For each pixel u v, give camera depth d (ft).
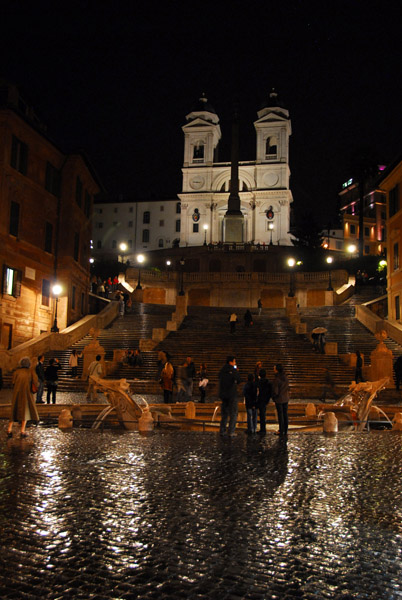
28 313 107.34
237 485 23.75
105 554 15.48
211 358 89.71
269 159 312.09
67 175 123.95
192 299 186.29
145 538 16.81
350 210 363.76
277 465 28.43
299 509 20.26
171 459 29.68
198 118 321.32
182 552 15.72
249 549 16.07
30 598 12.82
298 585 13.73
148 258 235.81
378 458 30.86
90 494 21.72
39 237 113.50
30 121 105.81
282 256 227.81
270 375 82.23
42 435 38.78
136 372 85.25
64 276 120.37
